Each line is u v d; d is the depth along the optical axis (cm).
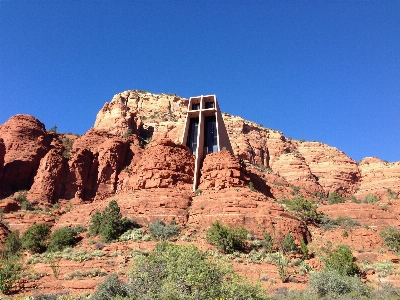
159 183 5469
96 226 4428
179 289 2023
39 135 9488
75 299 2405
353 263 3681
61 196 7838
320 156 13675
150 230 4397
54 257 3650
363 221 5434
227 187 5334
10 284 2836
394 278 3638
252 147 12912
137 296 2195
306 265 3722
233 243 3928
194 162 6053
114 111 11825
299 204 5603
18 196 7238
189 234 4278
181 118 12512
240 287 2011
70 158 8569
